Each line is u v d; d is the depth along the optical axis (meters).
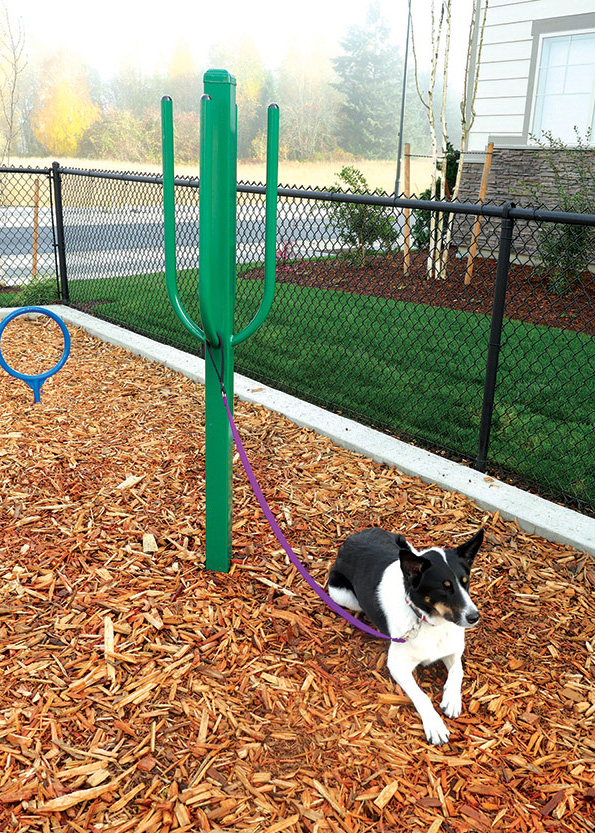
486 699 2.88
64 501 4.21
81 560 3.65
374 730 2.68
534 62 11.73
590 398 6.03
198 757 2.52
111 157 57.62
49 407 5.66
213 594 3.43
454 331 7.97
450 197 11.84
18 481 4.42
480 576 3.69
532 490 4.62
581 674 3.03
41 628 3.14
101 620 3.20
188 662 2.98
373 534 3.43
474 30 12.41
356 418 5.72
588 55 11.08
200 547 3.84
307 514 4.22
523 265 10.48
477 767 2.55
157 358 6.88
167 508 4.21
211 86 2.96
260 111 71.00
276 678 2.92
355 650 3.12
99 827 2.24
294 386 6.38
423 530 4.11
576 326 8.02
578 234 8.90
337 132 75.62
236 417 5.55
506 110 12.41
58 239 9.24
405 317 8.57
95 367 6.75
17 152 53.88
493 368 4.59
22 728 2.60
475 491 4.44
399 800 2.40
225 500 3.51
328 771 2.49
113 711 2.70
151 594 3.41
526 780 2.50
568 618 3.38
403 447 5.03
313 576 3.64
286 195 5.86
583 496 4.48
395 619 2.84
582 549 3.90
